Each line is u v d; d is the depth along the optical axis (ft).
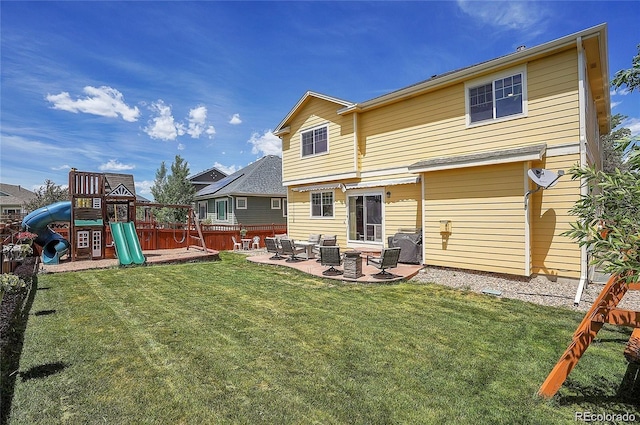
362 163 42.86
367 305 22.02
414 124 37.29
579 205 10.98
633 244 8.51
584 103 26.08
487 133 31.30
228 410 10.41
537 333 17.11
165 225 58.90
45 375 12.38
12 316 18.83
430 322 18.70
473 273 30.42
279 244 40.24
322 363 13.58
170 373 12.63
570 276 26.48
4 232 30.25
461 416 10.23
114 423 9.78
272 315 19.77
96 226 40.42
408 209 38.22
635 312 9.98
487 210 29.48
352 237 44.65
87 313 19.79
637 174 8.95
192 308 21.08
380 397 11.19
